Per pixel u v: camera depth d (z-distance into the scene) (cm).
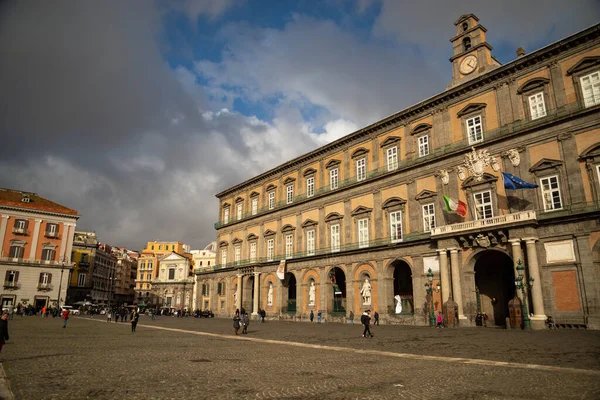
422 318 4147
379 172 5006
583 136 3369
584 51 3472
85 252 11275
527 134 3694
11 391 1073
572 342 2206
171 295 12300
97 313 8869
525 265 3472
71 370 1413
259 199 7106
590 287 3130
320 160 5944
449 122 4350
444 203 4212
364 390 1109
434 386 1154
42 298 7988
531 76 3775
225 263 7631
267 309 6262
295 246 6000
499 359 1661
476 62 4359
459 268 3872
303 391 1098
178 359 1705
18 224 8062
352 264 5000
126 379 1258
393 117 4869
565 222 3316
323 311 5266
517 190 3678
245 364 1571
